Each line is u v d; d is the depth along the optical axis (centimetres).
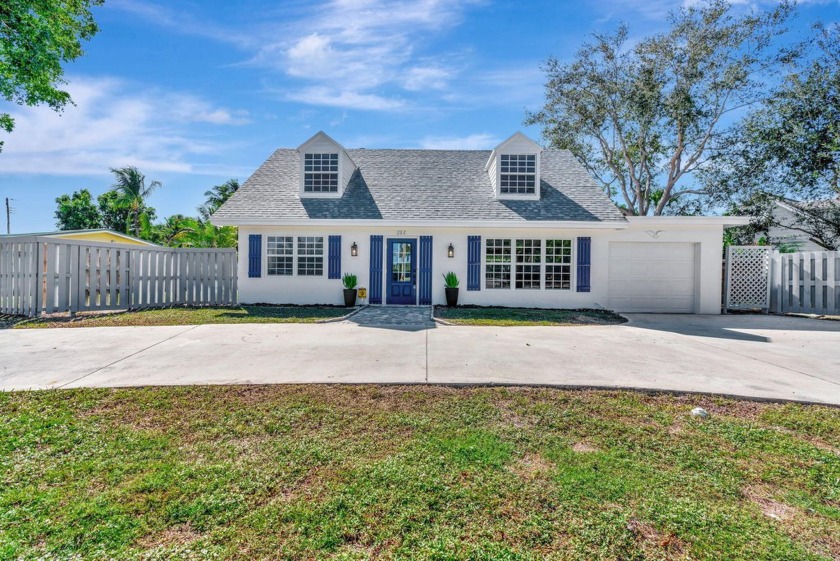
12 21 1316
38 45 1370
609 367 552
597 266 1281
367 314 1082
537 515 233
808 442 334
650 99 1873
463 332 827
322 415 375
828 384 480
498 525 223
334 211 1280
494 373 514
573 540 212
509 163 1342
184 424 352
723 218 1216
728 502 250
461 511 235
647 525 225
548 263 1292
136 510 231
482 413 384
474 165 1514
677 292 1284
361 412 383
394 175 1450
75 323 897
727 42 1752
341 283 1295
